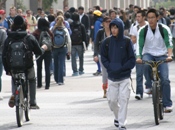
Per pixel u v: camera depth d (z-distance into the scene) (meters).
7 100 42.12
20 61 32.53
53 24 56.72
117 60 29.95
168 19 72.19
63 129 31.17
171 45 33.53
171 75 56.22
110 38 30.08
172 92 44.34
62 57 50.41
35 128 31.61
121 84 29.98
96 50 42.25
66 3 132.88
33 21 75.69
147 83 34.75
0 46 41.06
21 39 32.94
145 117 34.22
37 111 37.00
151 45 33.94
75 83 51.22
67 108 38.00
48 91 46.53
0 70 42.06
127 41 29.95
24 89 33.00
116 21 29.83
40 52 33.53
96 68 64.50
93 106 38.62
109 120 33.56
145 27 33.84
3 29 40.97
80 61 58.06
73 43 56.94
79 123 32.78
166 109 33.84
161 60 32.94
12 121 33.88
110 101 30.34
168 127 31.23
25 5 134.00
